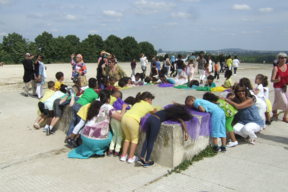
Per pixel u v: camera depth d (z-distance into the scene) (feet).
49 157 15.06
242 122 17.12
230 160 14.33
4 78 56.70
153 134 13.03
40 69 32.24
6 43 190.49
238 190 10.95
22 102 30.91
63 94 20.61
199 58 46.26
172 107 13.94
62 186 11.53
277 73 21.24
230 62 61.05
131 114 13.82
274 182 11.68
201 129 14.83
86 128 14.51
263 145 16.74
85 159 14.74
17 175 12.76
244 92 16.47
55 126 20.77
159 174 12.55
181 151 13.52
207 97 16.39
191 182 11.71
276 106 22.11
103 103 15.06
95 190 11.11
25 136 18.86
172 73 62.08
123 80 35.01
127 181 11.89
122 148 15.62
